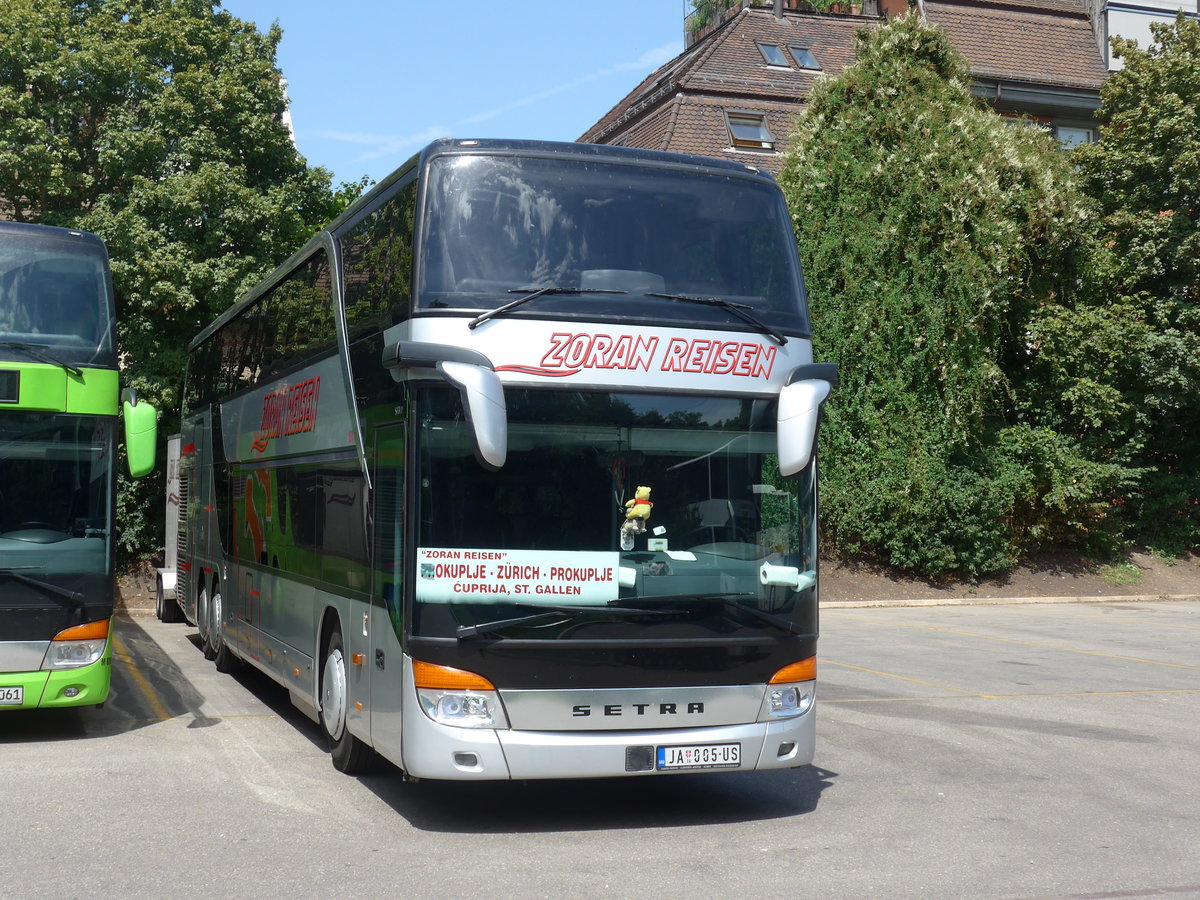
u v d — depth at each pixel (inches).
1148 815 292.2
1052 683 527.8
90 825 275.1
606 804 304.3
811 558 287.1
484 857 251.4
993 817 289.7
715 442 280.5
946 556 948.0
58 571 373.1
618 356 275.0
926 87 956.0
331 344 353.4
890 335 933.2
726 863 247.1
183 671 556.4
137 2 896.3
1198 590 1010.1
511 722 259.8
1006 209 955.3
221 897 221.6
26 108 830.5
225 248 883.4
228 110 881.5
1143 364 1024.9
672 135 1213.1
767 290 293.9
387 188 310.5
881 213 937.5
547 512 266.8
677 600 270.7
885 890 227.5
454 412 266.8
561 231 279.4
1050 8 1466.5
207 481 593.9
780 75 1288.1
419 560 262.8
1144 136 1069.1
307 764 348.5
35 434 377.1
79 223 819.4
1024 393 1042.7
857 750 376.8
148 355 856.3
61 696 370.6
